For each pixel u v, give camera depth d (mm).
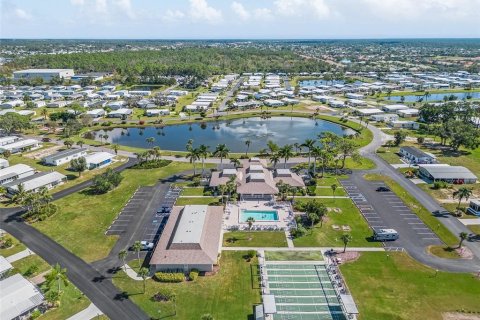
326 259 102688
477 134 197375
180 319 80812
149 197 140500
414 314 82688
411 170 164750
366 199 138625
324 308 85250
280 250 106812
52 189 148500
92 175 162625
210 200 137750
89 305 84875
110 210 130375
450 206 132875
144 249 106812
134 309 83750
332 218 124688
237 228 118188
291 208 131750
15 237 113375
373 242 110750
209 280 93812
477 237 113062
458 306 85125
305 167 170875
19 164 167250
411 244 109750
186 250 98562
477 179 154750
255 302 86375
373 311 83562
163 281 93188
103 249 106875
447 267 98938
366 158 183000
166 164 174250
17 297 83000
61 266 99125
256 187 138750
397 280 93812
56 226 119688
